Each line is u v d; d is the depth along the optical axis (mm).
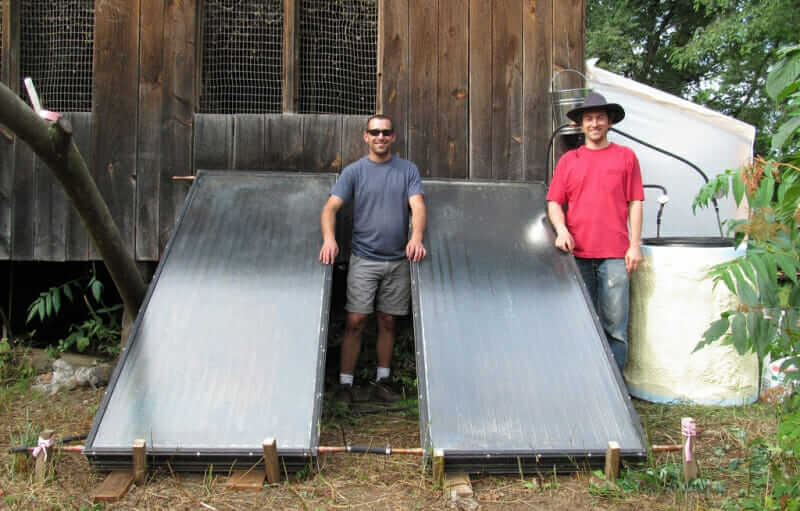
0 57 4547
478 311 3455
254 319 3361
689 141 5402
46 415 3766
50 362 4613
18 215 4492
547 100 4574
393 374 4496
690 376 3928
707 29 10922
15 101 2396
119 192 4492
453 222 4059
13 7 4512
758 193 2201
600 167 3873
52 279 5398
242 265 3666
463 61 4543
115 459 2814
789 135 2119
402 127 4539
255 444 2842
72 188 2861
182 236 3828
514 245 3922
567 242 3807
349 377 4121
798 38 10281
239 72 4855
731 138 5371
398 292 4020
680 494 2693
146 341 3229
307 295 3510
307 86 4922
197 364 3141
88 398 4098
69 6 4625
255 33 4898
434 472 2756
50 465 2859
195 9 4484
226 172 4336
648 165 5434
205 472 2855
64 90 4723
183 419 2918
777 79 2129
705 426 3541
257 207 4102
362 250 3984
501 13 4551
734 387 3898
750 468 2883
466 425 2926
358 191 3947
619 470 2836
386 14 4520
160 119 4488
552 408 3023
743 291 2088
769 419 3621
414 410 3883
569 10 4547
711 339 2223
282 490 2752
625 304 3846
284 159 4520
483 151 4559
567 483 2822
